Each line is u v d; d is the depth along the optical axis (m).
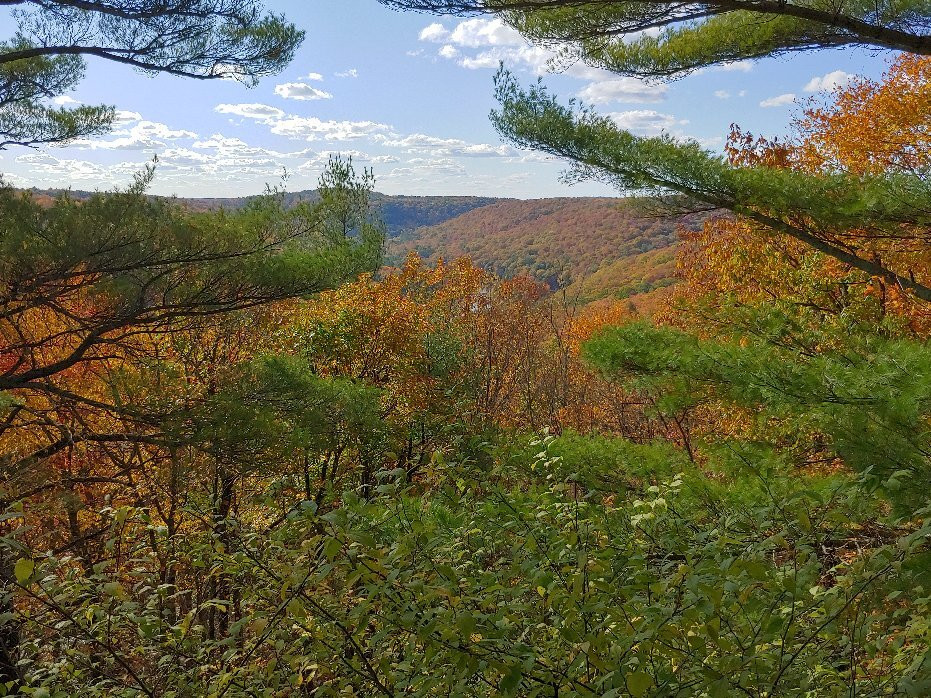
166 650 3.31
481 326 22.09
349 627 2.71
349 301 13.97
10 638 3.65
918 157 10.34
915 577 2.53
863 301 7.53
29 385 8.70
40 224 7.65
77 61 11.18
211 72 9.59
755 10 6.80
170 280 9.25
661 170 7.10
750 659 2.00
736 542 2.37
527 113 7.36
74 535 8.09
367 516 2.59
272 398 9.90
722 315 6.35
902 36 6.60
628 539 2.80
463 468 3.08
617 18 7.36
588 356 5.99
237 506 8.75
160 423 9.18
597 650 2.12
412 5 7.11
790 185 6.67
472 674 2.29
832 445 4.18
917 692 1.80
